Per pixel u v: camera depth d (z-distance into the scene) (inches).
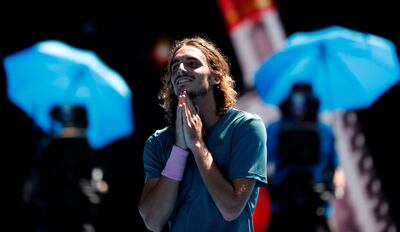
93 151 669.9
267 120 788.6
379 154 785.6
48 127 705.6
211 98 314.7
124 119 706.2
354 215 782.5
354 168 785.6
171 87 332.5
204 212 300.8
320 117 782.5
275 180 610.9
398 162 781.9
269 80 677.9
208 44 321.1
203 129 308.2
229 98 319.0
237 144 303.1
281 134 609.6
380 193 783.1
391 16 798.5
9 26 836.0
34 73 697.6
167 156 315.9
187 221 301.9
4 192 831.1
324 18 806.5
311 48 667.4
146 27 829.8
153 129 823.1
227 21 815.7
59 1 837.2
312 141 603.8
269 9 810.8
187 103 304.2
